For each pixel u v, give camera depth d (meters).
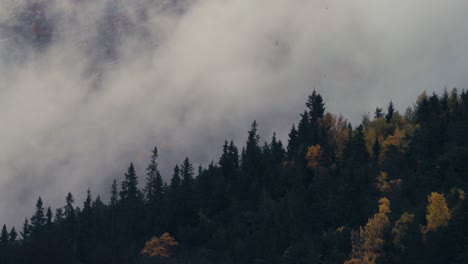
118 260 165.25
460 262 127.19
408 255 132.75
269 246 151.62
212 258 158.75
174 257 162.25
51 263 166.12
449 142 170.75
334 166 180.38
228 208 176.25
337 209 157.38
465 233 131.62
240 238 160.25
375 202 155.88
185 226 175.00
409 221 139.62
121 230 177.12
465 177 156.50
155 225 177.50
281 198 171.62
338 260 138.25
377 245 136.62
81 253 168.88
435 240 130.75
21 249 169.62
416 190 154.38
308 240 150.25
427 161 166.38
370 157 180.50
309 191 169.38
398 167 169.38
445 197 145.88
